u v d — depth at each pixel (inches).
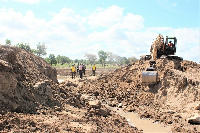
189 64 598.5
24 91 260.8
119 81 629.9
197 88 378.3
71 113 279.1
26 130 180.9
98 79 741.3
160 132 273.6
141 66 652.7
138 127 295.4
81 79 805.9
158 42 634.2
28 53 490.0
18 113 217.3
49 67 532.7
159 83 492.1
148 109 399.5
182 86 411.8
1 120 182.2
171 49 659.4
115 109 411.8
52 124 211.2
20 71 310.3
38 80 328.8
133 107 423.5
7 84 229.5
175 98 408.8
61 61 4862.2
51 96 305.7
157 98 450.0
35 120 209.8
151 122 321.4
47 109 263.1
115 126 274.1
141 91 511.8
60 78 1223.5
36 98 271.3
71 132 201.0
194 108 350.0
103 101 486.9
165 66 577.3
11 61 305.4
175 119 323.9
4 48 302.5
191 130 277.7
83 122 251.1
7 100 221.6
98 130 229.5
